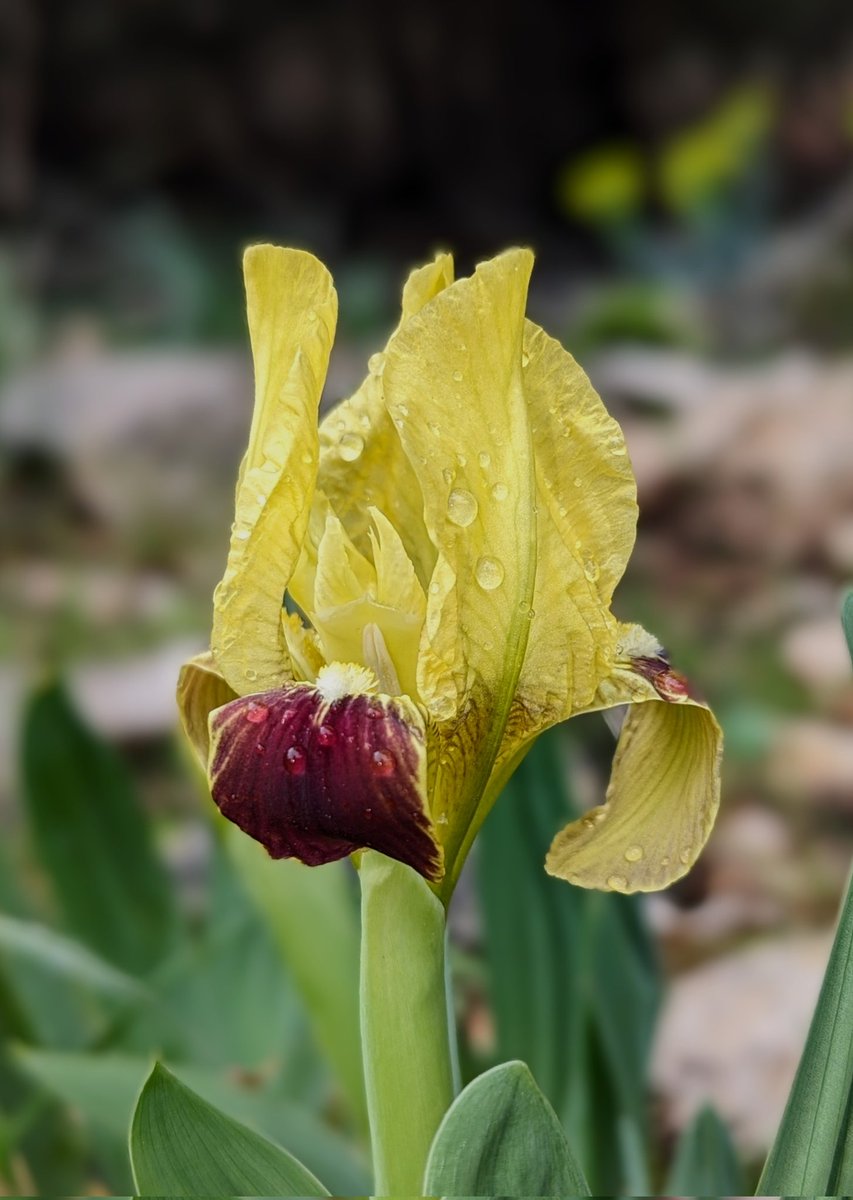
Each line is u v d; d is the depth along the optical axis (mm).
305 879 366
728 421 1178
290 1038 413
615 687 301
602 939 359
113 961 409
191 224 2656
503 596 293
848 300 1906
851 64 2812
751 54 2965
